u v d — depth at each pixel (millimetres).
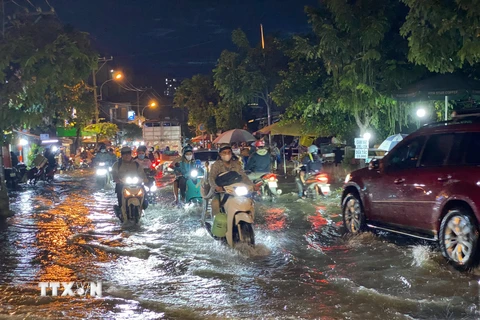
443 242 7508
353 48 17453
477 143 7500
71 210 15016
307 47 18859
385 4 16844
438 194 7719
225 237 9172
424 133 8594
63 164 36969
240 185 9023
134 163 12266
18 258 8703
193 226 11469
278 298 6285
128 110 71250
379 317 5551
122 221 11977
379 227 9320
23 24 12812
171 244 9570
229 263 8070
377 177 9375
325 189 15984
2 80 12070
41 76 12297
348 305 5965
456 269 7242
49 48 12219
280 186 20719
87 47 13094
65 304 6195
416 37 11594
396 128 20219
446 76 13359
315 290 6574
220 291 6621
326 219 12258
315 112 20672
